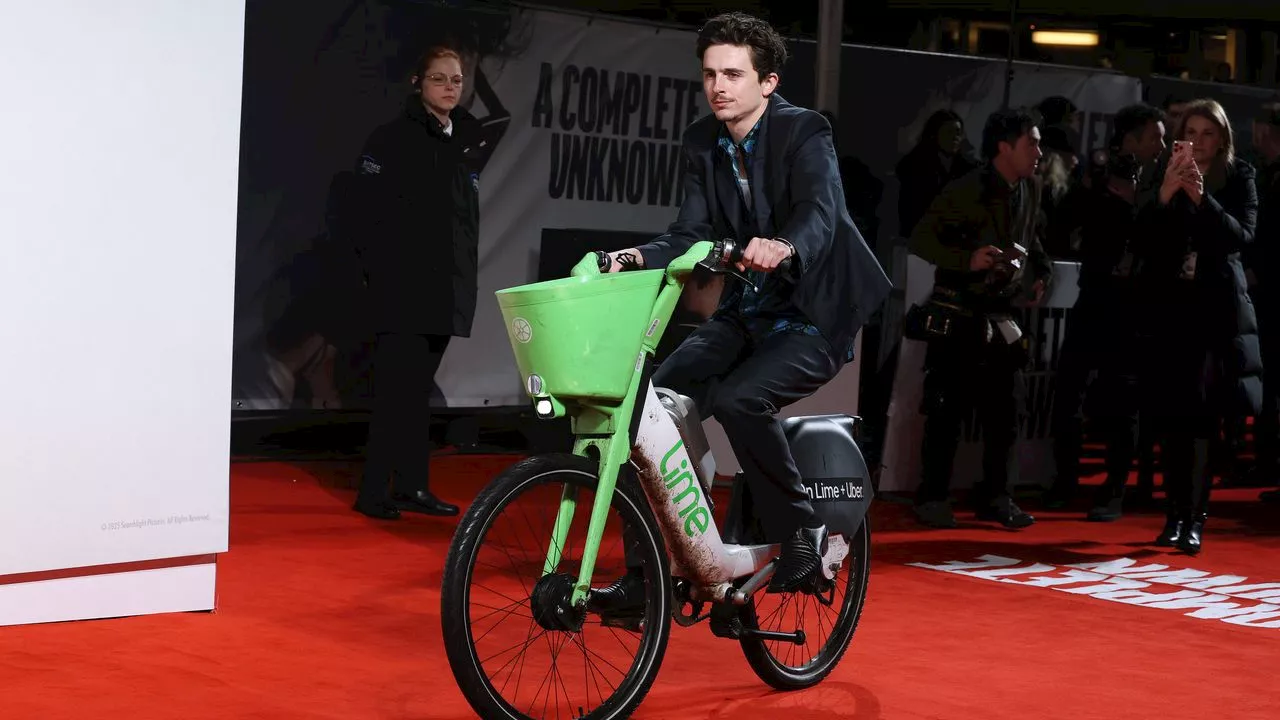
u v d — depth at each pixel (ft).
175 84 13.97
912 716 12.14
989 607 16.93
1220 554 21.45
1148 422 21.74
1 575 13.50
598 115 27.78
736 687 12.87
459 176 21.29
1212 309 20.71
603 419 10.53
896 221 28.89
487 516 10.01
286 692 11.98
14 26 13.08
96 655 12.82
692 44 28.58
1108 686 13.47
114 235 13.74
